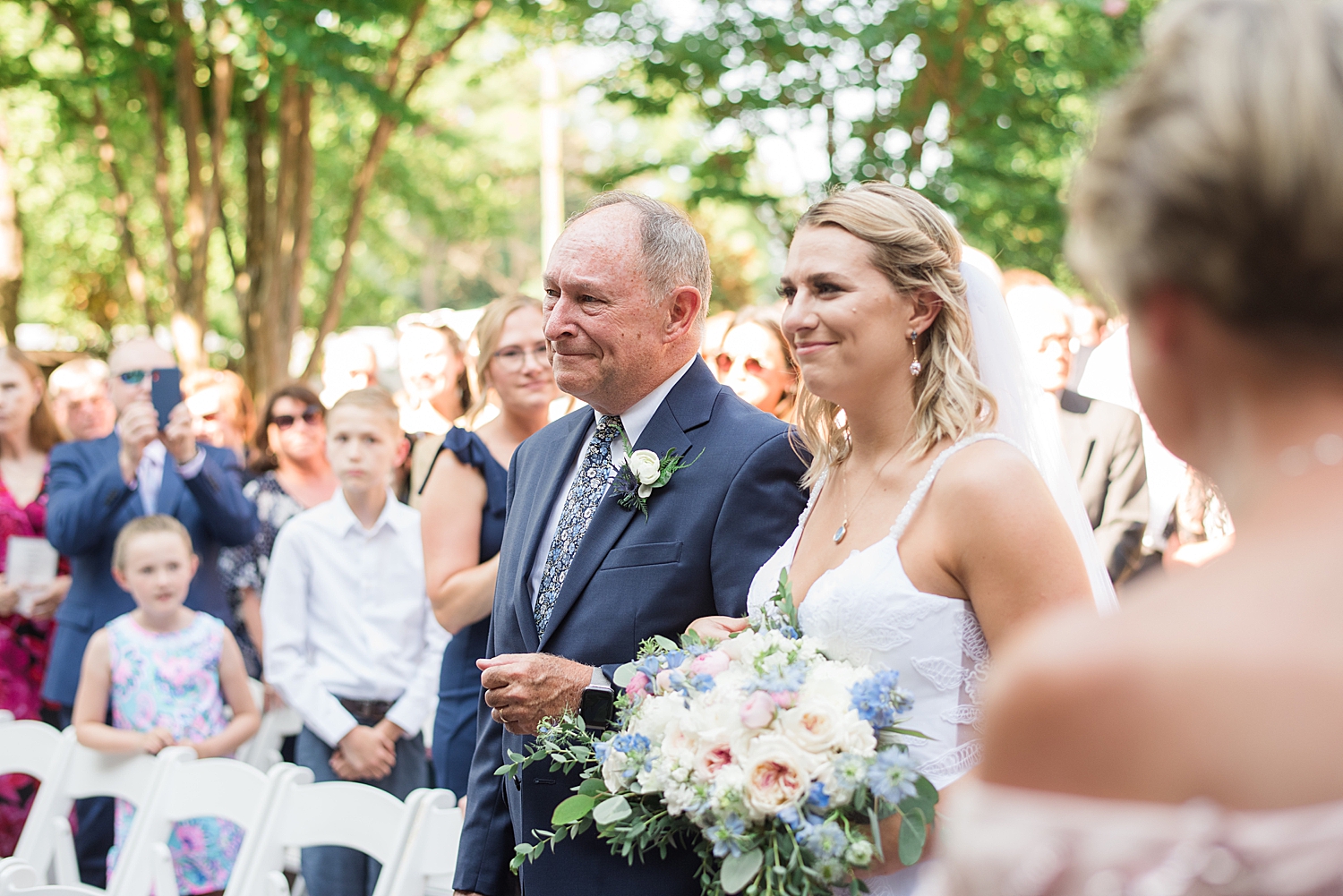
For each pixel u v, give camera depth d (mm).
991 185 10094
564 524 2617
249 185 12141
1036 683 840
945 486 1962
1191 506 4035
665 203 2672
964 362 2053
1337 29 829
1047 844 814
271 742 4859
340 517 4012
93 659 4230
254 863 3100
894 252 2053
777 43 10242
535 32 11570
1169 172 848
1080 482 4176
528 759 2223
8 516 5223
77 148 15094
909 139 10305
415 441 5148
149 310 12734
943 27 10266
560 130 18688
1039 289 4297
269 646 3906
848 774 1812
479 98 19859
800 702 1905
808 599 2094
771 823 1887
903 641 1942
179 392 4656
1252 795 771
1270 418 872
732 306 17234
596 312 2514
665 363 2586
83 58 11156
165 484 4883
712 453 2486
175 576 4297
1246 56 837
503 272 28812
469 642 3492
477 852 2658
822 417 2340
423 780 3959
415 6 10789
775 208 10852
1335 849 751
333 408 4066
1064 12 10352
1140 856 785
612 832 2068
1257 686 777
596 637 2426
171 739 3977
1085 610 899
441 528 3373
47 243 17078
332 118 14195
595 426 2748
